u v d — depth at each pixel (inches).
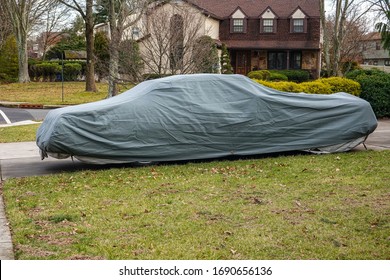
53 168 393.7
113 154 371.6
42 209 269.9
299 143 418.3
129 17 979.9
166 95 385.1
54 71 1694.1
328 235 219.0
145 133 375.6
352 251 201.3
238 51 1659.7
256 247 205.9
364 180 324.2
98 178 347.6
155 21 756.6
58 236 222.8
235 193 295.0
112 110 370.3
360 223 235.6
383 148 466.6
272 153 425.1
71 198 291.9
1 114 879.7
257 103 402.3
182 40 753.0
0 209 276.5
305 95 426.6
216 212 255.1
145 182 329.7
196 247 206.8
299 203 269.7
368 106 436.5
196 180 331.6
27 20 1595.7
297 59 1651.1
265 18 1637.6
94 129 364.5
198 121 386.0
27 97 1186.0
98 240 216.4
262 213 252.5
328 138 424.5
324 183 317.7
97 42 1428.4
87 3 1242.0
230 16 1647.4
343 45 1756.9
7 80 1679.4
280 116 409.7
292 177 337.7
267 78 1358.3
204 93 394.6
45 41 2158.0
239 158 416.2
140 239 216.7
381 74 781.9
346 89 716.7
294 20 1630.2
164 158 383.6
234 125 395.2
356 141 438.6
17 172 380.8
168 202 276.8
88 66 1288.1
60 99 1135.0
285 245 208.5
